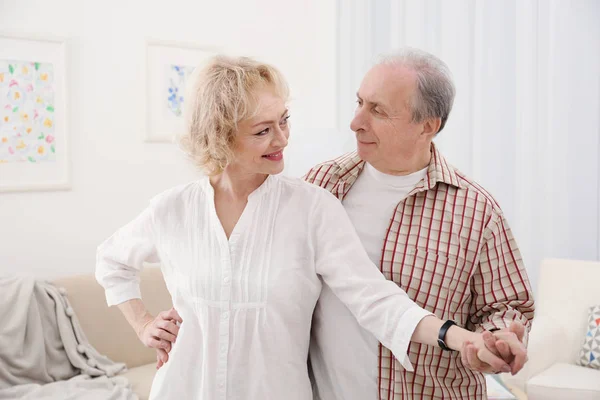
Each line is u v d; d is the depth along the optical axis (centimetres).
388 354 150
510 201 391
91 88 388
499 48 388
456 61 402
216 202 145
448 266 152
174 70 418
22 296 323
